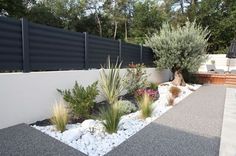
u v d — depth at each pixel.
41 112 4.49
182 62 9.52
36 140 3.29
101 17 26.72
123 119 4.43
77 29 25.28
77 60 5.72
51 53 4.88
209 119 4.70
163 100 6.50
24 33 4.16
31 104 4.27
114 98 5.68
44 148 3.02
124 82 6.79
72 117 4.56
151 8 23.62
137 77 7.32
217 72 14.52
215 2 20.06
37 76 4.37
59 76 4.92
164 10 23.62
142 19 23.00
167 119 4.65
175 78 10.22
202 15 20.08
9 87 3.83
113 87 5.84
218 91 9.19
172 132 3.81
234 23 19.06
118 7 26.52
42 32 4.61
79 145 3.20
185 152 2.99
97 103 5.96
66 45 5.32
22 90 4.07
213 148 3.14
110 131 3.67
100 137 3.50
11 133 3.56
